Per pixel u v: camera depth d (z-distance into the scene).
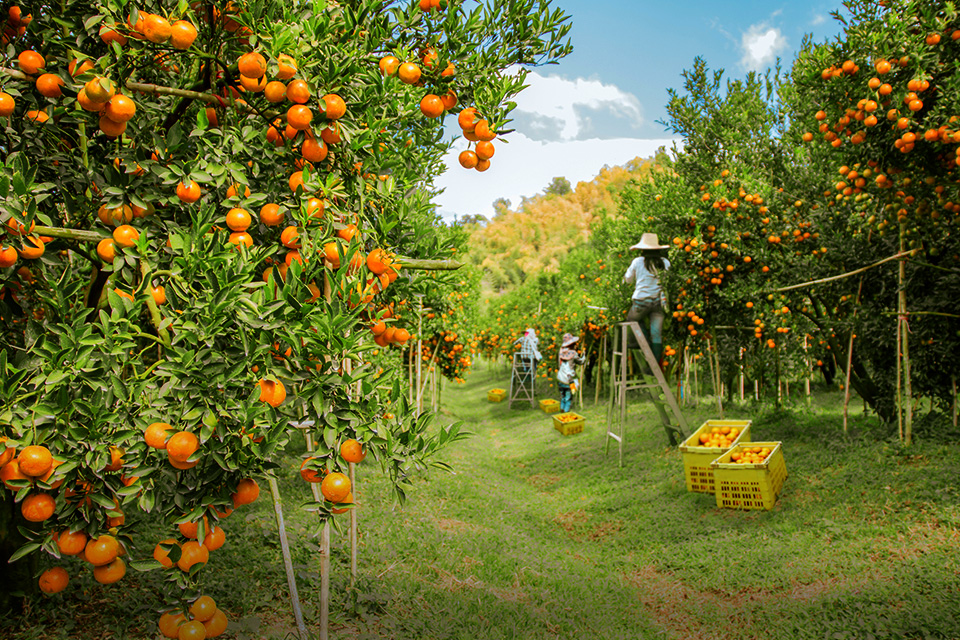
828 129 5.20
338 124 1.81
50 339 1.74
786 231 7.24
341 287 1.82
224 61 1.82
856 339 6.44
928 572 3.72
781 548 4.60
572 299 16.31
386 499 5.61
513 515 6.28
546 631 3.62
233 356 1.57
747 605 3.92
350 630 3.13
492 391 18.20
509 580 4.39
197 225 1.64
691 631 3.79
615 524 6.02
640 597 4.40
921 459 5.35
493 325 22.70
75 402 1.43
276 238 2.00
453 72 2.01
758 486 5.43
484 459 9.23
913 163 4.76
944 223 5.37
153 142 1.73
